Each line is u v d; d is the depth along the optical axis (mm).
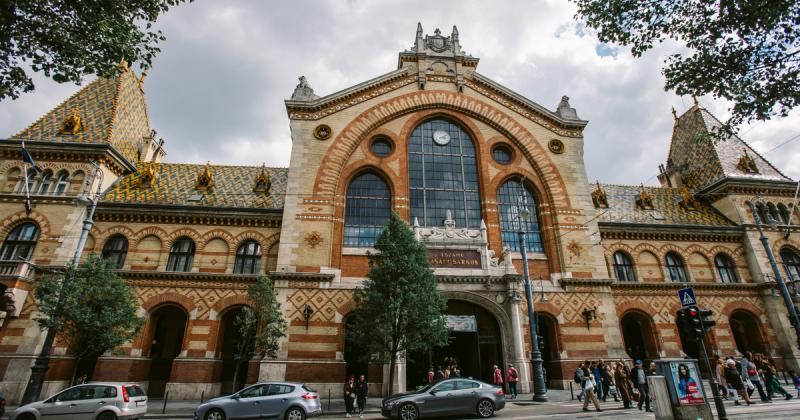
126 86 35219
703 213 37656
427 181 31594
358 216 29875
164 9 14484
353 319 26500
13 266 25750
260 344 22797
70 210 27922
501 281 27125
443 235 28016
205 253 28891
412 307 21125
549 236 30531
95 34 13414
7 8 11898
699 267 33906
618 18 13961
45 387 23922
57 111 31891
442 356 27750
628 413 16375
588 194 31922
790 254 34906
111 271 22625
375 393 24688
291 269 26906
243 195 32906
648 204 37688
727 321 32000
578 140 33781
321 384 24328
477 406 16609
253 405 16688
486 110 33781
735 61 12867
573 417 15500
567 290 28531
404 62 35125
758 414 14539
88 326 20703
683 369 12359
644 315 31500
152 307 26828
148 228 29016
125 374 25281
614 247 33344
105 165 30531
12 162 28906
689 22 13211
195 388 25172
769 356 31484
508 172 32156
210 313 27016
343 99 32625
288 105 31719
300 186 29281
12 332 24672
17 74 13359
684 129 44969
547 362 28031
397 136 32219
